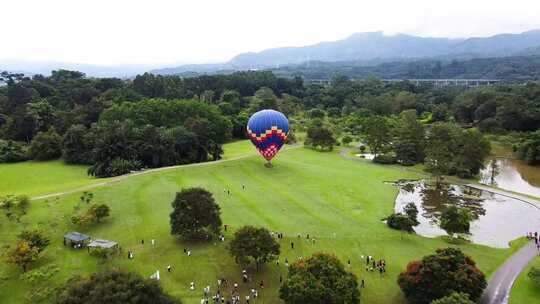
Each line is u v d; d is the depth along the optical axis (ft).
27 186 377.09
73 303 147.13
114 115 552.00
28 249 214.90
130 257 229.04
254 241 213.66
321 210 314.96
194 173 387.75
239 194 337.93
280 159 476.13
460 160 428.56
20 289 203.92
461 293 168.25
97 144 412.77
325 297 174.70
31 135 572.51
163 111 572.92
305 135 650.43
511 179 437.17
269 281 213.05
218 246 243.40
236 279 213.87
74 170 436.35
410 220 282.36
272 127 396.78
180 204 244.01
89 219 258.37
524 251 253.85
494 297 198.49
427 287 184.85
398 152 488.02
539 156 485.97
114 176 376.89
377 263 231.71
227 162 431.02
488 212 331.36
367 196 357.82
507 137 595.06
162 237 252.62
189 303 192.75
